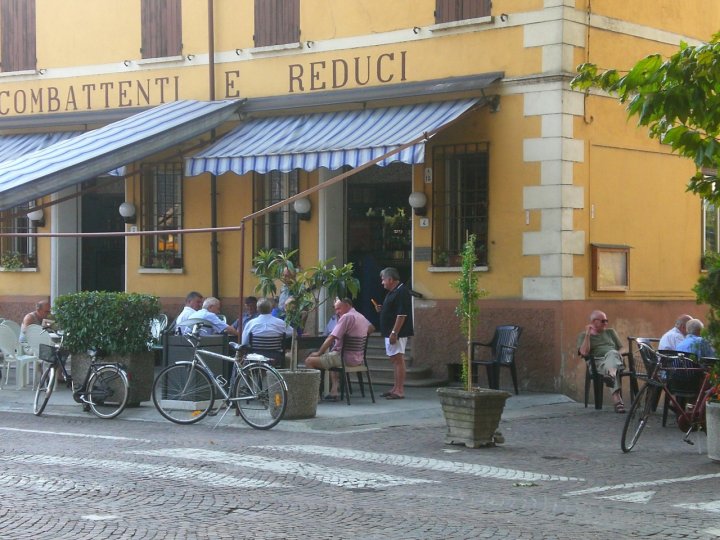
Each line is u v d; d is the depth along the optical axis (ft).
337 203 62.49
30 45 71.61
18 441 39.22
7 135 72.08
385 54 58.95
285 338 50.90
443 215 57.52
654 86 35.91
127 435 41.14
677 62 35.06
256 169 56.59
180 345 45.55
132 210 67.10
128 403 48.60
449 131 56.95
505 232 55.26
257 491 30.17
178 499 28.81
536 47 54.34
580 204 54.80
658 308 59.72
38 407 47.39
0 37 72.64
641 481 33.06
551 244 53.93
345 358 50.21
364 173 62.75
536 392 54.24
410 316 51.96
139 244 67.56
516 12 54.95
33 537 24.29
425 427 43.91
